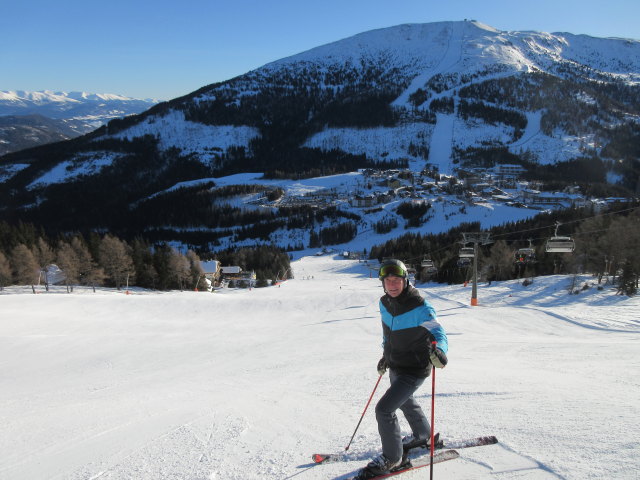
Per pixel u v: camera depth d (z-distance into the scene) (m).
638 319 20.28
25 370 13.10
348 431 3.90
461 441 3.15
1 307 31.91
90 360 14.25
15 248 58.78
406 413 3.14
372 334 18.23
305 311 35.59
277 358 11.78
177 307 35.56
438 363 2.59
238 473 3.06
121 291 58.06
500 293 38.41
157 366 12.49
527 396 4.59
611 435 3.04
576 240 41.62
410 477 2.74
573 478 2.44
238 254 104.88
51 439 4.55
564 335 16.55
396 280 2.78
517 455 2.87
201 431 4.20
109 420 5.23
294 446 3.56
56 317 29.31
